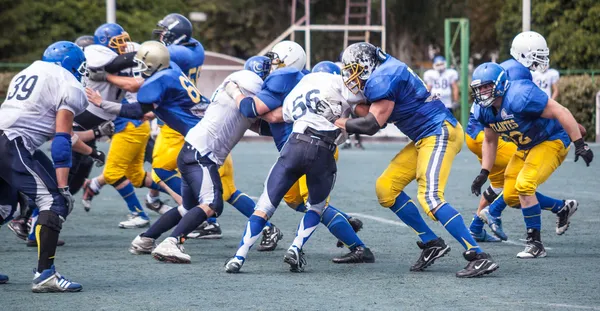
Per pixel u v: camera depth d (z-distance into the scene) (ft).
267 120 70.13
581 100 229.86
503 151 81.82
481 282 64.95
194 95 75.92
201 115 76.28
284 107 69.36
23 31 320.70
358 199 116.88
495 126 74.38
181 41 87.45
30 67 64.03
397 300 59.00
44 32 326.44
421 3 412.77
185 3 376.89
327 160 68.64
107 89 83.46
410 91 68.03
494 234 84.74
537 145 75.66
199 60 88.33
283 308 56.95
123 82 80.79
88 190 107.24
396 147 215.51
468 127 86.63
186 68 86.94
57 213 62.03
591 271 68.90
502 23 343.05
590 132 231.09
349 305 57.62
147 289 63.00
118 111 73.82
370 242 83.87
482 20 428.97
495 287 63.05
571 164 164.76
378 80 66.39
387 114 66.80
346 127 66.49
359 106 68.85
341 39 400.88
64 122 62.69
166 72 74.84
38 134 62.75
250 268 71.51
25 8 314.76
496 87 71.56
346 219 75.10
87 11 334.85
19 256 77.66
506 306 57.06
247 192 124.88
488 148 76.89
